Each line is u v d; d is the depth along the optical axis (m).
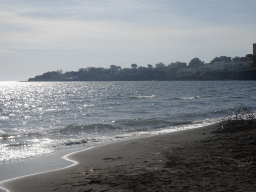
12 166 8.63
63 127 18.23
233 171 6.61
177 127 18.53
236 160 7.73
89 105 41.47
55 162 9.09
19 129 19.30
